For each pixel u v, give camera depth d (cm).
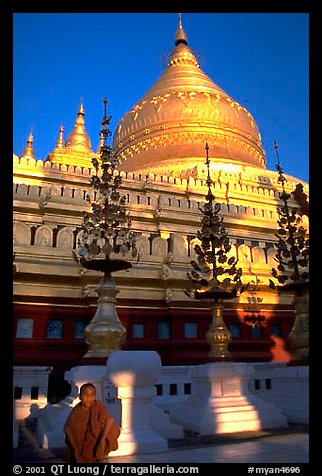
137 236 1719
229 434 842
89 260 1027
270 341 1656
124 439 657
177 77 4191
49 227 1647
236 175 2967
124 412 689
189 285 1563
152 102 3888
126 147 3862
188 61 4519
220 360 1084
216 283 1180
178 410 988
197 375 966
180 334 1517
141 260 1641
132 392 691
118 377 684
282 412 1044
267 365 1209
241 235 2364
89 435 534
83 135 3825
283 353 1658
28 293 1401
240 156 3544
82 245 1274
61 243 1584
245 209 2461
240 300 1641
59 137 3753
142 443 657
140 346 1462
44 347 1370
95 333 1014
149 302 1537
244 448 688
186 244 1758
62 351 1391
